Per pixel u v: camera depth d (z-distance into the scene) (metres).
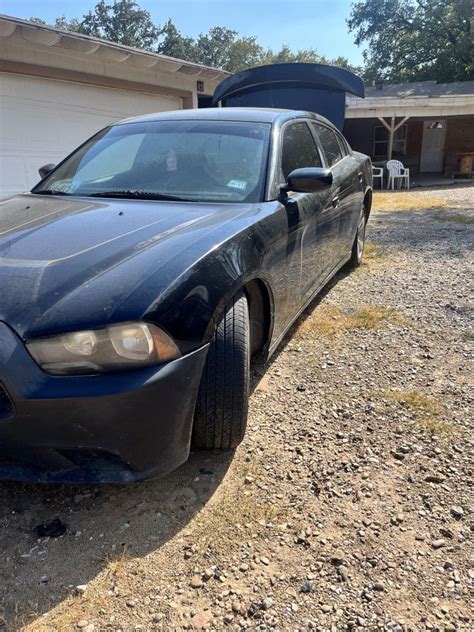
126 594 1.74
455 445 2.56
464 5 29.72
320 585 1.77
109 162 3.29
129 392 1.77
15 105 7.17
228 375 2.25
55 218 2.51
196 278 2.04
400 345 3.75
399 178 16.83
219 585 1.77
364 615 1.66
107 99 8.59
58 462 1.87
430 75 32.72
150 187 2.98
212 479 2.31
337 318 4.29
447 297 4.79
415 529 2.03
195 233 2.28
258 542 1.96
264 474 2.35
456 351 3.63
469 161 19.59
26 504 2.16
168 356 1.88
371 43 35.16
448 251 6.64
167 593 1.75
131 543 1.96
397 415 2.83
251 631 1.61
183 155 3.17
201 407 2.26
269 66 8.15
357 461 2.44
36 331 1.74
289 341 3.84
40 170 3.76
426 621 1.64
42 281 1.89
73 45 7.17
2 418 1.77
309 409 2.90
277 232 2.75
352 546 1.94
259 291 2.72
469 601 1.71
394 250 6.80
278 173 3.11
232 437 2.37
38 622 1.63
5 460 1.91
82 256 2.04
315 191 2.94
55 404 1.73
